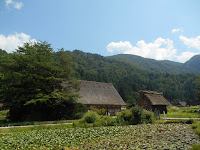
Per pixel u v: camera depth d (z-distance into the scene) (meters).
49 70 25.03
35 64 23.28
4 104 23.02
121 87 95.88
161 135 11.19
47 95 22.19
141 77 146.62
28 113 24.78
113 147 8.62
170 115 29.88
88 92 35.91
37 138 11.50
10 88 21.86
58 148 9.27
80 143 10.14
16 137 11.85
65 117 25.34
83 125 17.33
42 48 26.14
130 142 9.41
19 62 23.33
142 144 8.77
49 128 16.14
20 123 19.47
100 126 17.80
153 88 118.56
